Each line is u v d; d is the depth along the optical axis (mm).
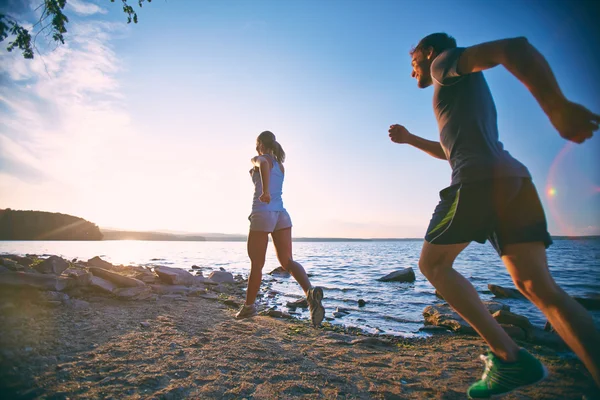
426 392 2178
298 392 2096
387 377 2434
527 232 1599
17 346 2480
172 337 3086
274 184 3480
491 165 1615
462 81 1738
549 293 1570
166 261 19953
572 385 2252
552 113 1264
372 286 9633
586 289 9352
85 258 19672
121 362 2383
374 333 4289
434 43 1923
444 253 1752
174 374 2244
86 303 4203
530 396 2080
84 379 2082
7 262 5195
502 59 1356
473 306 1722
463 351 3262
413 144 2418
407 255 33812
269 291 7996
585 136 1227
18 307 3621
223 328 3625
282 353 2863
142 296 5066
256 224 3395
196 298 5770
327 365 2643
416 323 5031
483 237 1677
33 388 1902
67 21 4441
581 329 1476
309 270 15484
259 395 2023
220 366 2445
